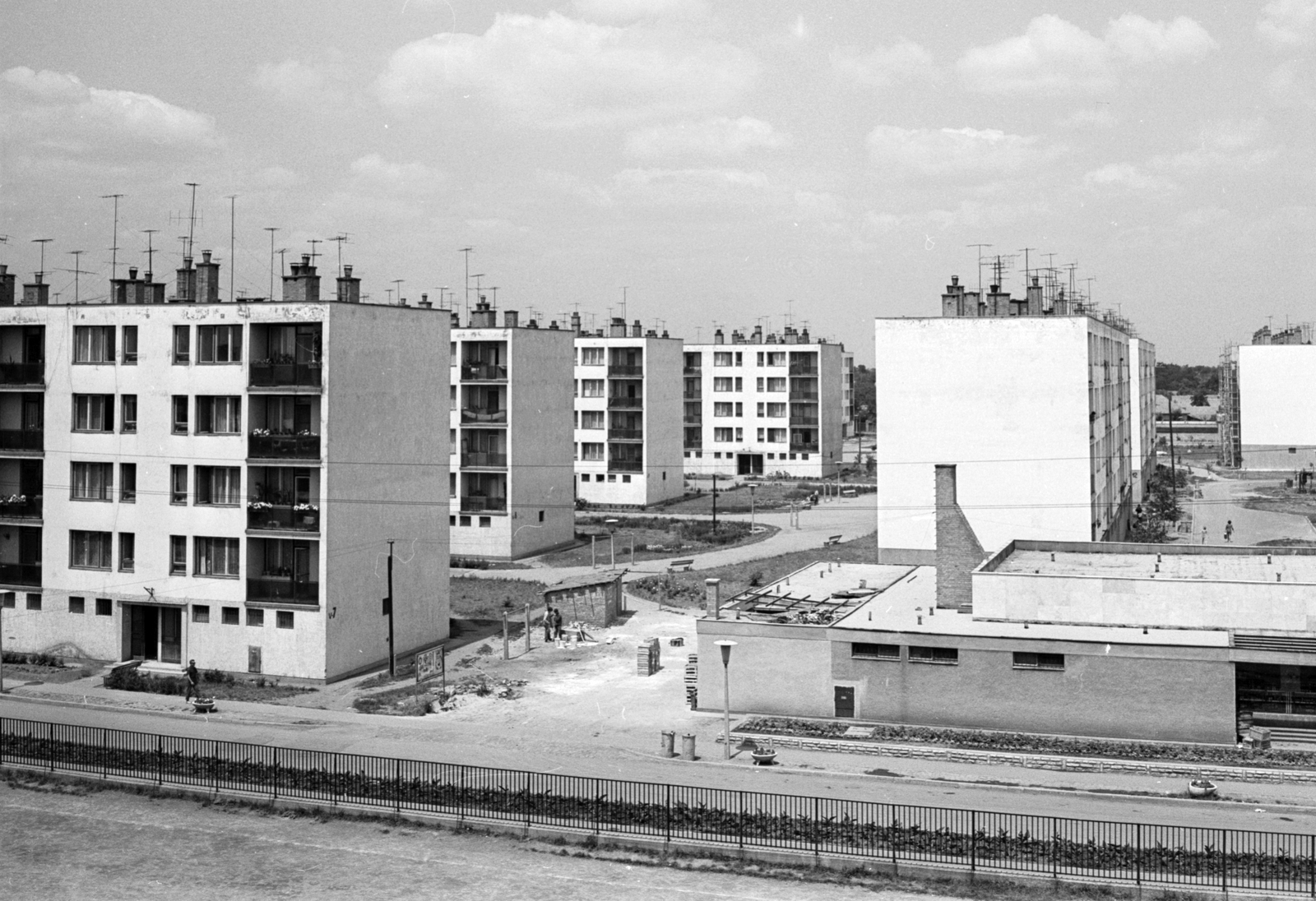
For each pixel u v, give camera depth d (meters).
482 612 76.62
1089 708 47.44
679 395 144.12
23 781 43.56
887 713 50.06
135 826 39.34
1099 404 79.50
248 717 51.94
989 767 44.16
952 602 54.69
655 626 72.19
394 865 35.97
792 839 36.38
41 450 63.81
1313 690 47.44
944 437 74.25
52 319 63.69
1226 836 35.25
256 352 59.84
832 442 173.12
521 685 57.81
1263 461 154.75
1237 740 46.19
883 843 35.59
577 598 72.75
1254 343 165.12
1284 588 47.84
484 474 98.88
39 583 64.06
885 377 75.00
